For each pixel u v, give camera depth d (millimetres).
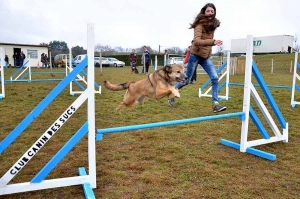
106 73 22109
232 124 5836
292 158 3957
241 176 3322
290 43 40531
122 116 6461
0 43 37250
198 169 3494
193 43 4734
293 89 8062
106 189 2959
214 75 5023
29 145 4352
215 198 2799
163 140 4664
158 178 3215
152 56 32500
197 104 8227
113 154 3977
